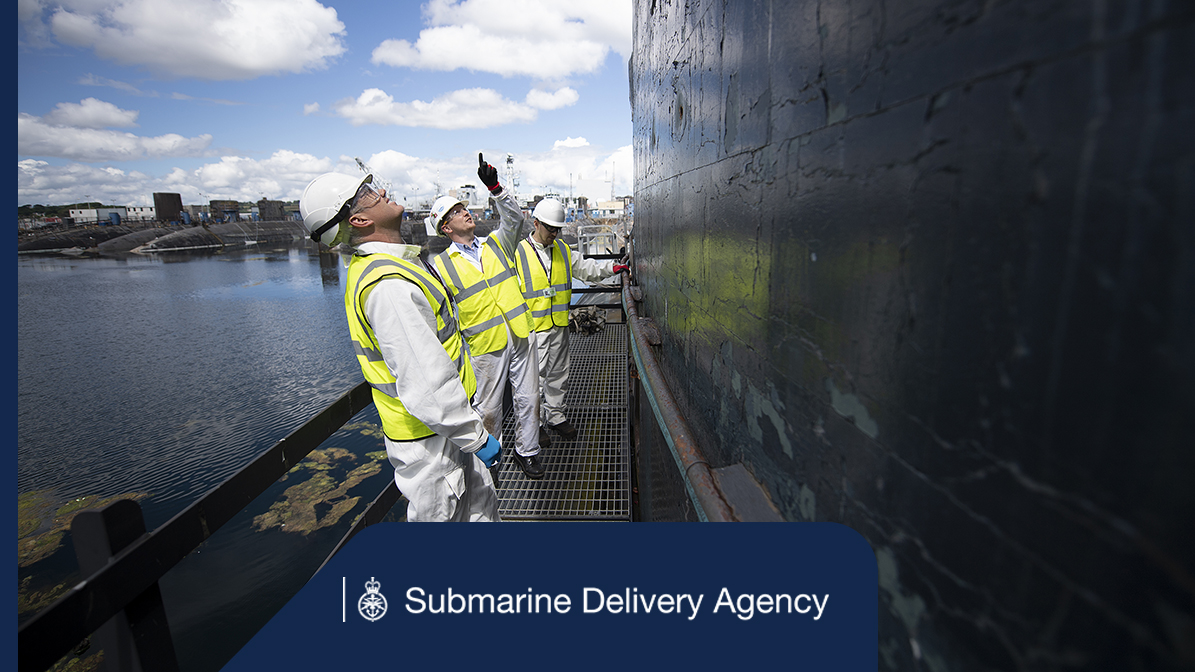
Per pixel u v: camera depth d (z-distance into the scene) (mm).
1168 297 251
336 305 41812
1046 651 344
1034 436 344
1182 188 241
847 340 590
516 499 3426
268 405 23062
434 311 1836
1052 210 318
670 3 1691
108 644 1256
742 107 930
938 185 422
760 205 854
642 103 2781
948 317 422
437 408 1675
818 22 625
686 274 1541
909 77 453
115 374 27469
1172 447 256
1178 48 239
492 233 3482
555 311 4031
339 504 13336
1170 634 264
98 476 17016
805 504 717
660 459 2092
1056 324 321
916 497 478
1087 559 310
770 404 837
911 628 497
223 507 1542
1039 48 320
